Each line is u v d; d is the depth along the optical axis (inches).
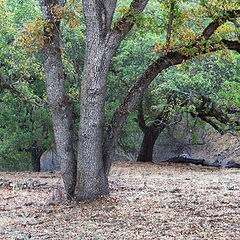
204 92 627.2
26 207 297.4
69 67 529.3
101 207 282.5
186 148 1090.1
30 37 310.2
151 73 314.8
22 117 658.2
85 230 219.0
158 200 312.5
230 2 308.3
